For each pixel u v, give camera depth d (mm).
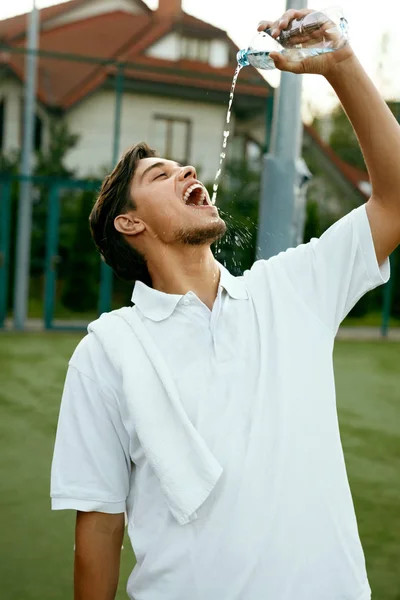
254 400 1441
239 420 1432
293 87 3574
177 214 1530
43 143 15086
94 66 16875
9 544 3457
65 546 3453
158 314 1509
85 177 14562
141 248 1596
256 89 13750
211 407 1434
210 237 1538
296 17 1463
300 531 1390
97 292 12164
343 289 1546
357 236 1536
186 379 1454
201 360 1473
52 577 3131
